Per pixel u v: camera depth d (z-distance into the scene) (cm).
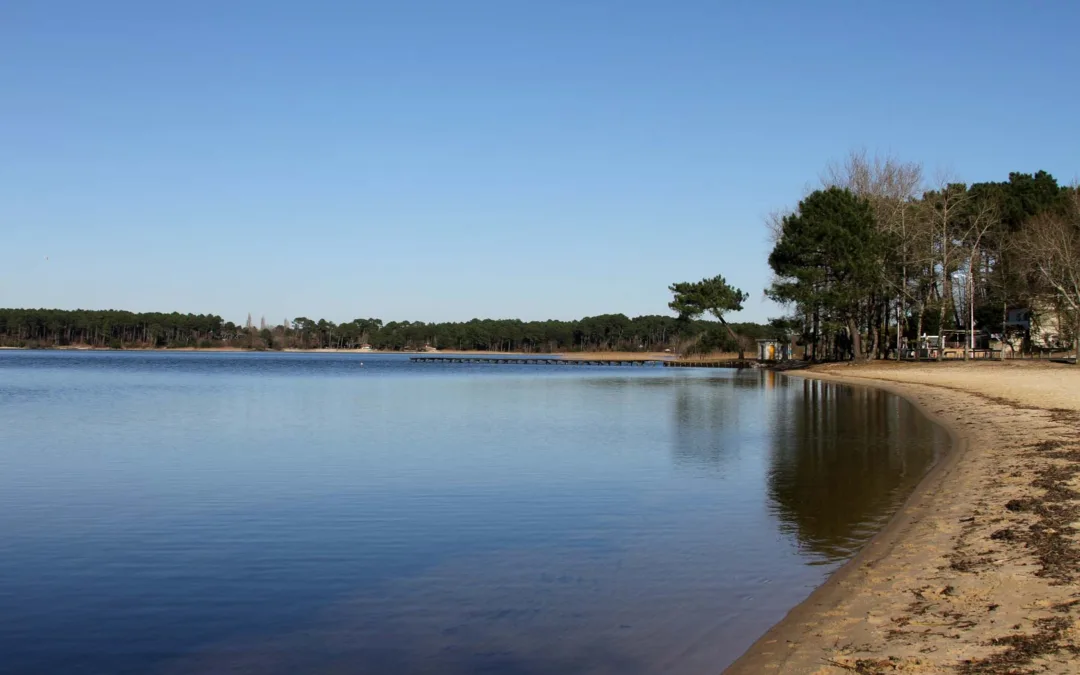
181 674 873
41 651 942
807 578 1132
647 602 1055
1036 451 2070
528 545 1363
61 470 2173
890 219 7288
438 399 4819
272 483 1958
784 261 7531
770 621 965
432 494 1806
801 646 856
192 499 1772
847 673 766
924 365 6575
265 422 3441
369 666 882
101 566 1271
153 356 17675
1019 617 874
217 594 1134
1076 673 719
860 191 7756
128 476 2070
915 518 1441
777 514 1555
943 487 1716
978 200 7531
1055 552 1114
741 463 2198
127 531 1491
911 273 7456
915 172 7775
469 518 1569
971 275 7125
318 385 6481
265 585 1171
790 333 9269
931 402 3928
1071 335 7069
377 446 2625
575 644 922
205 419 3572
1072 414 2938
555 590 1118
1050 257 6191
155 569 1256
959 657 776
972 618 886
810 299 6925
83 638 978
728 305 10469
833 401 4303
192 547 1380
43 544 1403
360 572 1227
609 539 1392
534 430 3073
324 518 1580
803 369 8000
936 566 1108
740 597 1061
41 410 4028
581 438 2802
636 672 839
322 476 2050
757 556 1259
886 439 2655
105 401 4641
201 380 7256
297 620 1027
